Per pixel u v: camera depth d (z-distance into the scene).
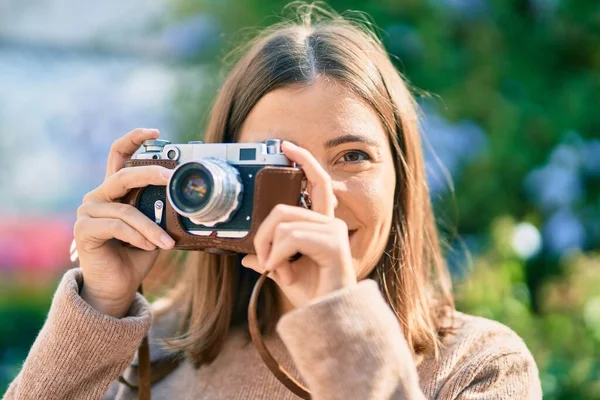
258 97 2.08
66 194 5.70
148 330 2.18
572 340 3.41
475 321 2.20
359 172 2.00
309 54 2.07
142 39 5.38
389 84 2.19
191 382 2.25
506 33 4.29
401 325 2.13
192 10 4.86
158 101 5.24
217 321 2.25
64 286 2.09
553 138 4.16
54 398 2.06
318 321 1.68
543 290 3.87
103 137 5.54
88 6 5.55
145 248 2.01
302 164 1.83
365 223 2.00
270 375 2.17
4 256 5.50
